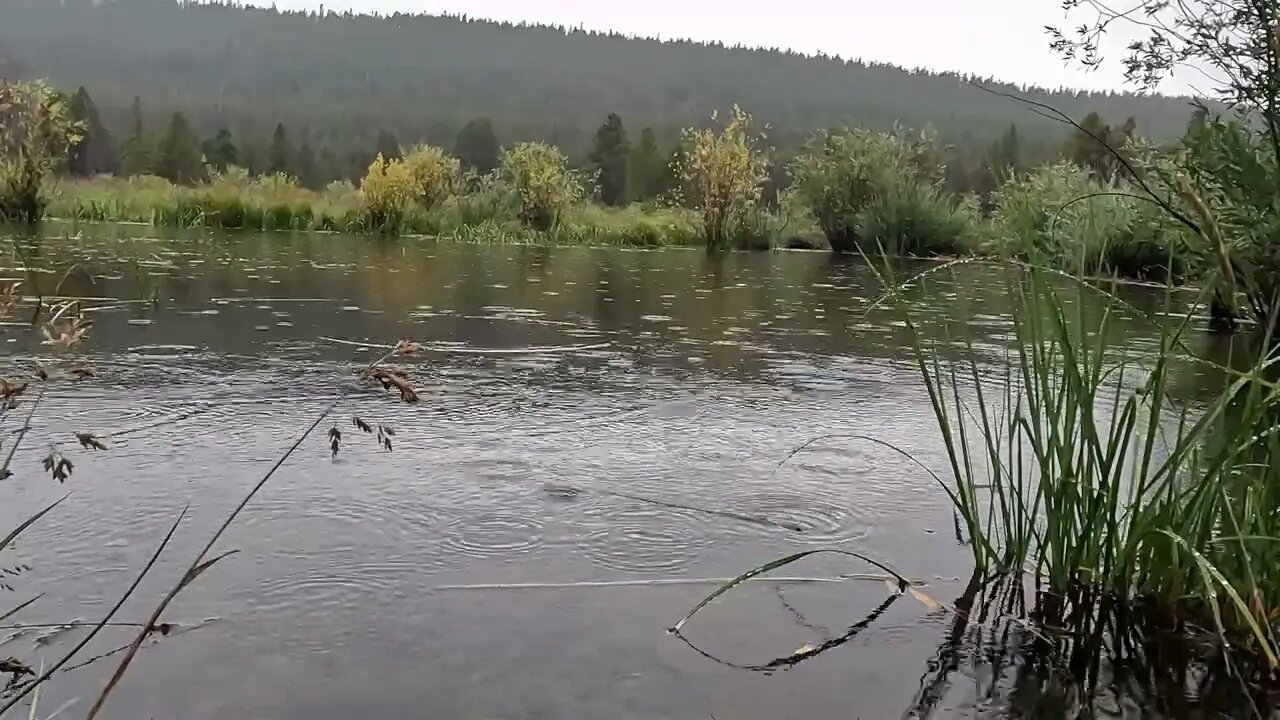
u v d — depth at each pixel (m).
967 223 11.92
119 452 2.37
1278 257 3.46
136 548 1.81
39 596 1.60
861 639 1.58
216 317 4.63
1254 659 1.55
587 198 15.40
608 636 1.56
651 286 7.24
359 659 1.46
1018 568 1.86
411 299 5.69
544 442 2.64
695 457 2.55
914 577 1.84
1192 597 1.67
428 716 1.31
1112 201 4.85
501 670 1.44
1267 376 3.30
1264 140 3.72
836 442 2.75
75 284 5.56
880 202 12.36
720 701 1.38
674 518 2.09
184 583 1.20
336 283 6.36
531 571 1.79
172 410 2.80
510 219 13.36
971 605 1.72
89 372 1.99
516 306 5.60
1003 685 1.45
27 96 10.39
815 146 14.20
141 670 1.40
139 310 4.72
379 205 12.61
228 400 2.95
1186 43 3.25
